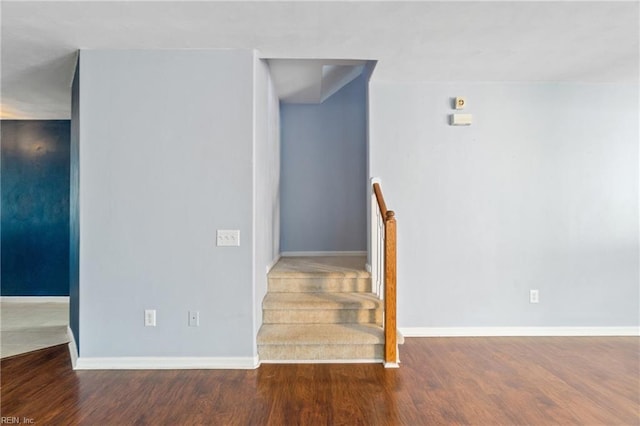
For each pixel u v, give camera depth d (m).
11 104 4.61
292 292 3.74
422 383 2.76
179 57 3.04
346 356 3.15
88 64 3.01
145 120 3.03
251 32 2.75
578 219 3.84
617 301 3.85
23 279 5.37
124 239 3.03
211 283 3.06
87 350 3.04
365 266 4.14
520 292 3.83
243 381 2.80
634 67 3.45
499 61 3.29
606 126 3.86
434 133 3.83
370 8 2.41
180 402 2.51
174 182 3.04
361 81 5.26
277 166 4.74
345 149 5.25
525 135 3.83
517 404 2.47
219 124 3.05
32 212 5.39
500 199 3.83
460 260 3.82
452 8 2.42
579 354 3.31
